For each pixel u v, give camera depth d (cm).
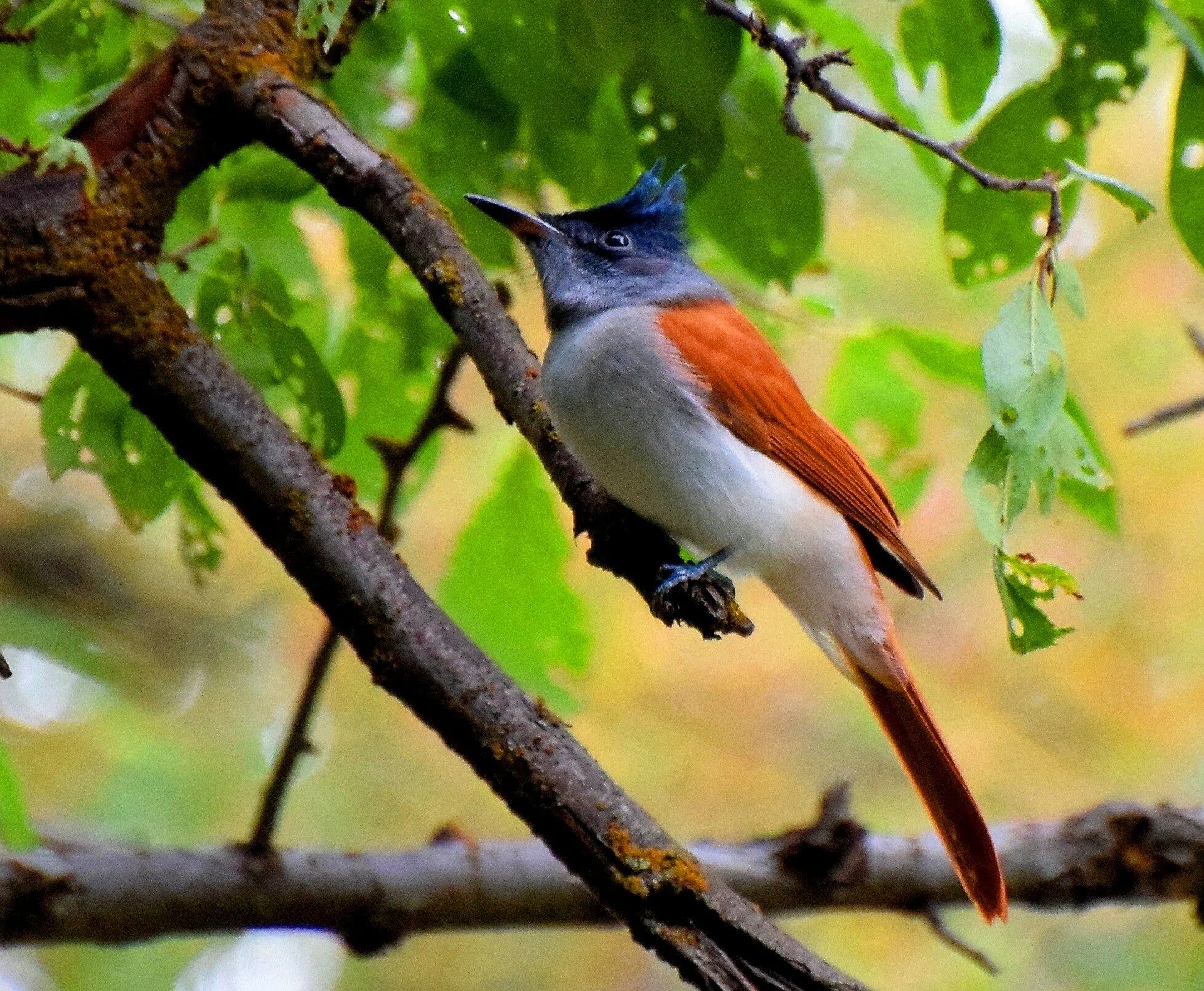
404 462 762
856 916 1552
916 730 951
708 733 1580
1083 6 780
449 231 732
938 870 793
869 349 921
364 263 838
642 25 760
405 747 1609
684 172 827
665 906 552
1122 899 819
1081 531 1550
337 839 1545
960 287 846
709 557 927
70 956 1510
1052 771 1555
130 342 657
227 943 1603
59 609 1407
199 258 818
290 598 1534
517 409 727
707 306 954
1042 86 797
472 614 913
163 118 704
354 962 1645
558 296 966
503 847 770
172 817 1462
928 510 1530
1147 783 1540
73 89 834
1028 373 599
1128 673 1553
